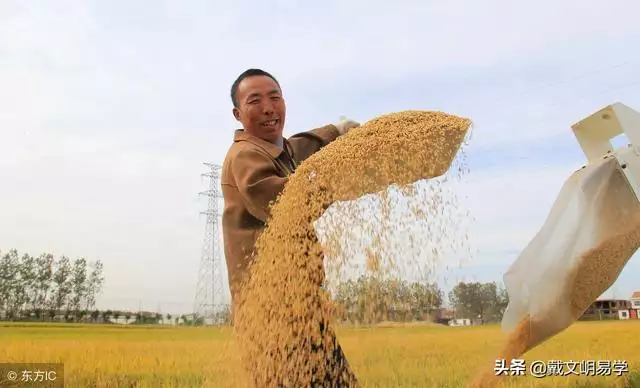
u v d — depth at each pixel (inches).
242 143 94.3
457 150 93.4
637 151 90.5
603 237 95.3
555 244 98.3
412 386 189.8
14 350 260.5
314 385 82.7
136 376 222.5
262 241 86.0
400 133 88.0
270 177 86.5
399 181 85.9
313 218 83.5
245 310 86.8
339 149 85.9
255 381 84.8
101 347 265.0
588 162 101.6
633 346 221.9
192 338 284.2
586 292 96.5
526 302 98.8
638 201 94.4
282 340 82.4
